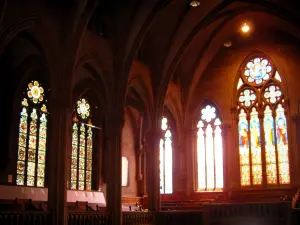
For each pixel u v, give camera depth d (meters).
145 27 34.16
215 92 45.66
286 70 42.59
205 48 43.78
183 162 45.47
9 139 33.81
